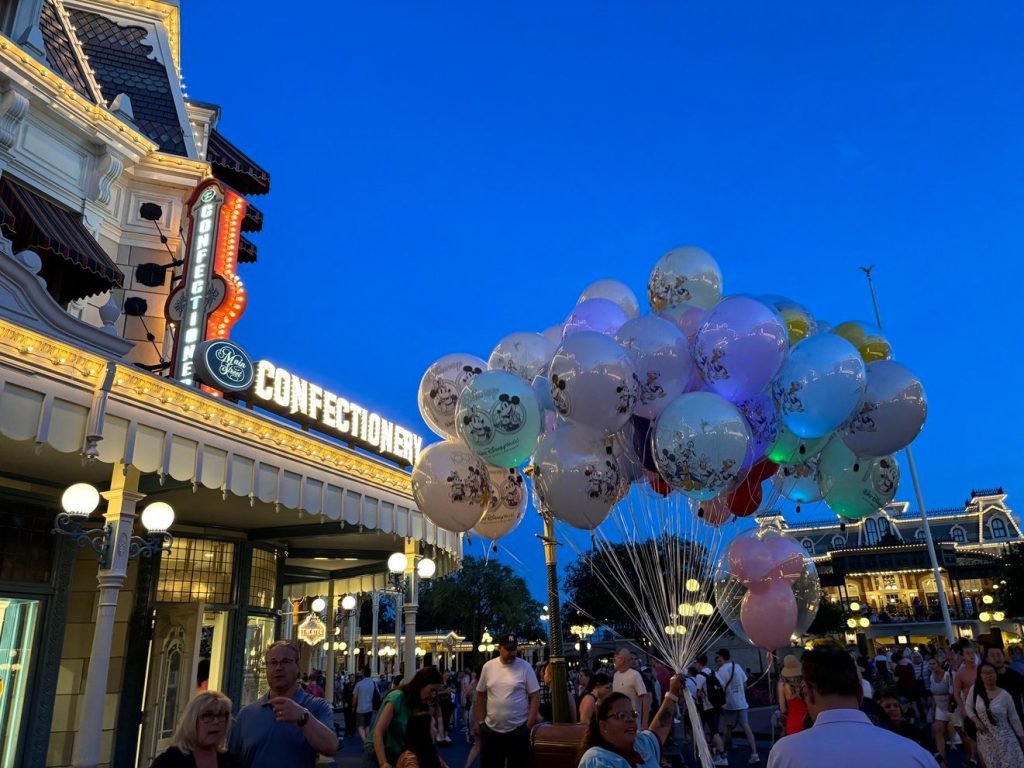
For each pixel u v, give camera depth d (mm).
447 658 45219
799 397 5359
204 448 7160
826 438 6301
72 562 8602
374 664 32531
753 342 5227
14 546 8016
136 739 9359
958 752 11305
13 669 7883
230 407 7363
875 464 6477
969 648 7902
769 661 7227
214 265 10727
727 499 6629
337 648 32781
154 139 13211
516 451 5840
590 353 5383
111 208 12117
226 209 11195
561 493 5742
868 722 2527
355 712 15766
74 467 7797
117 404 6336
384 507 9859
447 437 6883
